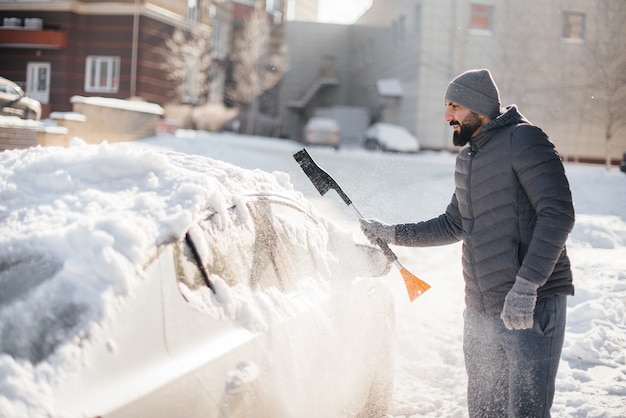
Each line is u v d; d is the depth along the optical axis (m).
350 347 3.01
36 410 1.60
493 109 2.85
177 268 2.11
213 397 2.03
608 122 20.83
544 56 24.23
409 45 29.64
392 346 3.51
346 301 3.06
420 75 28.06
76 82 28.64
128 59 28.23
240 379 2.13
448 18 27.69
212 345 2.11
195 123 30.89
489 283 2.81
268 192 2.91
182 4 30.45
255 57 36.06
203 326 2.12
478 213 2.83
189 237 2.20
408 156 25.11
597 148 25.19
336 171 14.36
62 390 1.66
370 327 3.26
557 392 4.06
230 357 2.13
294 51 41.53
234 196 2.58
